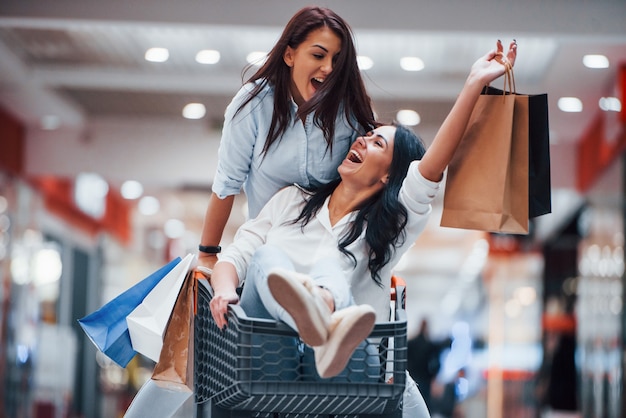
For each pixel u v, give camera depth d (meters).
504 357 24.22
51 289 17.61
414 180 2.87
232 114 3.19
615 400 12.02
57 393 17.44
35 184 15.26
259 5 8.30
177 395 3.44
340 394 2.60
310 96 3.11
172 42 10.52
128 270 23.00
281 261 2.76
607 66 10.67
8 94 12.67
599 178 13.26
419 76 11.39
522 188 2.92
